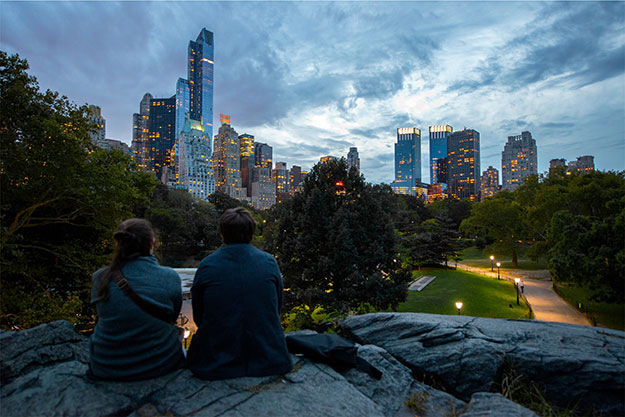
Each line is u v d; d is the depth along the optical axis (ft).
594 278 71.51
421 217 296.30
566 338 11.73
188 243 273.54
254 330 8.07
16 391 7.12
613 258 67.72
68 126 48.96
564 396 9.97
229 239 8.93
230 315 7.95
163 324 7.73
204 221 280.72
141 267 7.62
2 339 8.96
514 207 170.40
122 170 51.55
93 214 47.14
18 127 43.24
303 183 69.21
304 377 8.49
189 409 6.75
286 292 62.18
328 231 57.62
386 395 9.23
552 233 90.99
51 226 50.14
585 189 112.16
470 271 163.84
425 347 12.42
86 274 48.88
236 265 8.31
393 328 14.06
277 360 8.21
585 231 77.10
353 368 10.02
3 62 43.83
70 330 10.25
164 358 7.82
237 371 7.89
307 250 58.85
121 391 7.13
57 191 43.62
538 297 106.52
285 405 7.16
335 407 7.38
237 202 400.47
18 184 42.22
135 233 7.72
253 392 7.49
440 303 98.02
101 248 55.01
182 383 7.61
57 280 50.01
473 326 13.08
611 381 9.58
